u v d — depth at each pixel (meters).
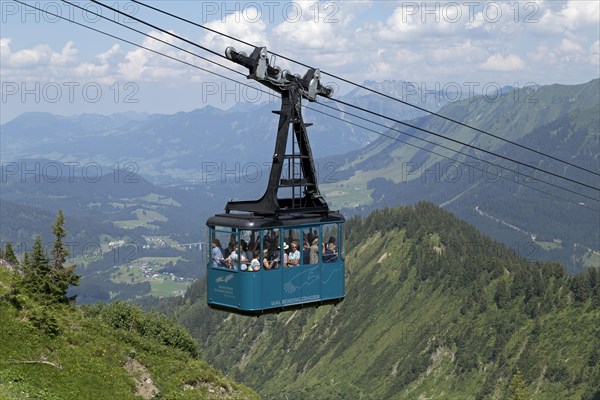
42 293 80.25
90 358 69.94
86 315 83.69
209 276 46.94
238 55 45.97
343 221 49.12
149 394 71.31
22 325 67.62
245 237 45.41
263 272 45.62
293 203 47.31
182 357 84.69
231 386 83.44
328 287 48.72
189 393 75.75
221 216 46.72
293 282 46.97
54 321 70.69
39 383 60.06
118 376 69.81
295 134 47.41
